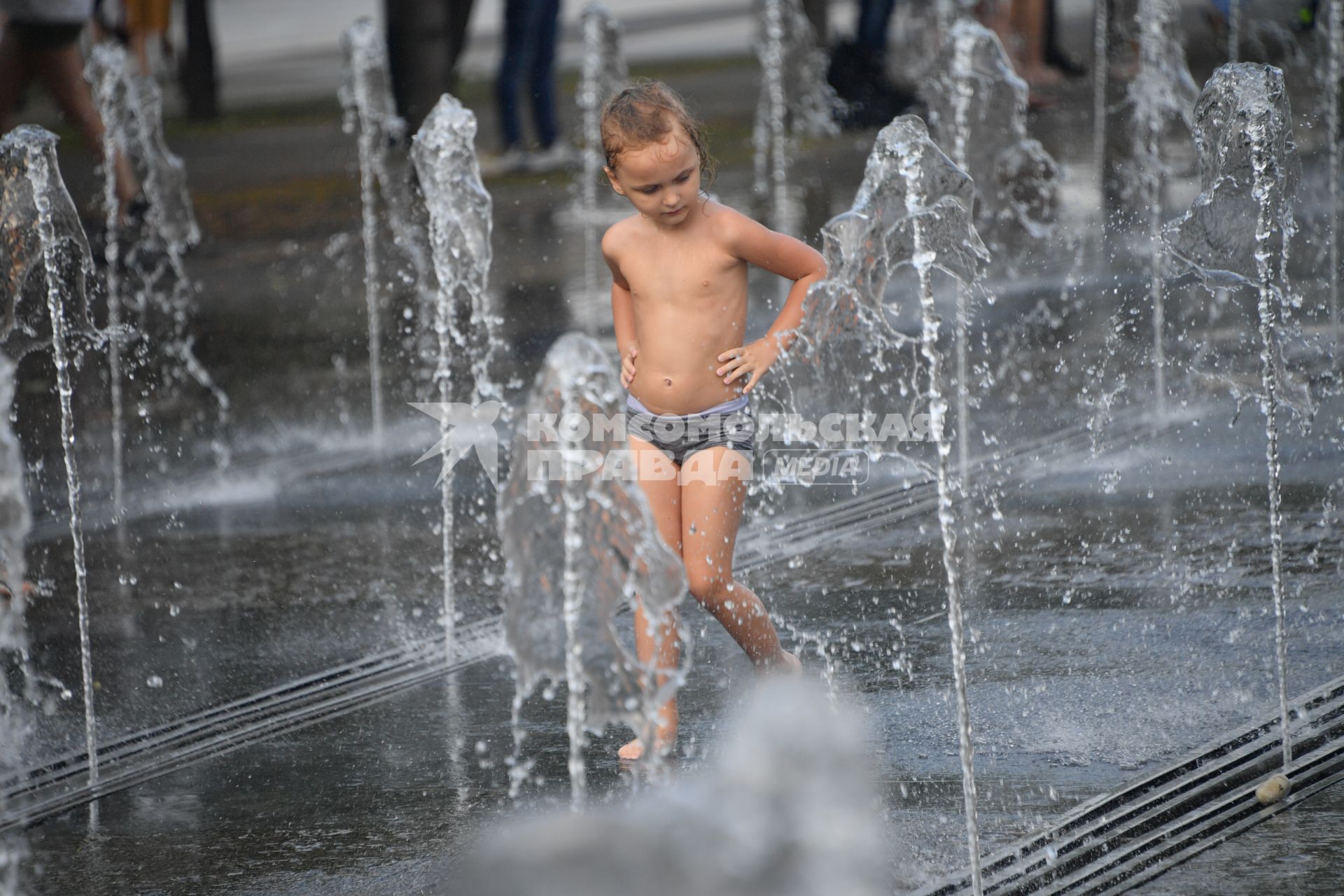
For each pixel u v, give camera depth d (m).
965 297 19.16
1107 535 14.48
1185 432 17.67
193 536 16.28
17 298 13.34
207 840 9.48
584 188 37.12
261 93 56.97
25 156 13.06
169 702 11.88
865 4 44.03
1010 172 27.50
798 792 3.44
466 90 53.38
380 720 11.30
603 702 8.40
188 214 32.94
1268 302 10.80
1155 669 11.34
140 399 22.02
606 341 23.33
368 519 16.64
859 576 13.87
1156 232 20.81
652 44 63.78
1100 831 8.94
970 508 15.62
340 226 34.22
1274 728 10.23
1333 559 13.40
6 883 9.00
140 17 35.84
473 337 24.28
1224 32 42.41
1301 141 30.16
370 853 9.16
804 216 30.50
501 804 9.73
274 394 22.02
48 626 13.73
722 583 10.42
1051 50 45.53
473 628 13.30
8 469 12.02
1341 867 8.34
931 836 8.96
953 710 10.80
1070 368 20.36
